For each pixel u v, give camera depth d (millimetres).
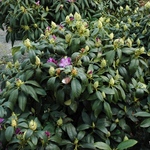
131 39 2385
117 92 1795
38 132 1613
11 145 1698
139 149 2148
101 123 1830
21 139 1616
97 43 2051
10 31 3311
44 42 2014
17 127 1649
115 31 2670
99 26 2176
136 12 3023
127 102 1977
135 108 1984
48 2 3307
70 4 3131
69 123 1812
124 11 3213
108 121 1871
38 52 1920
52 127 1765
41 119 1899
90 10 3316
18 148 1643
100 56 1914
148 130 1852
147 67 2051
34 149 1639
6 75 2305
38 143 1663
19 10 3066
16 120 1693
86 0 3205
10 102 1740
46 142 1626
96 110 1761
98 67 1896
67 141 1748
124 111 1947
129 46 1993
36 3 3174
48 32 2184
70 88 1721
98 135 1814
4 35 5738
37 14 3148
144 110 1979
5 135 1611
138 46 2262
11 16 3168
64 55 2002
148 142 2100
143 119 1985
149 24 2471
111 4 3486
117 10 3418
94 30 2148
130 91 1977
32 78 1859
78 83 1696
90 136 1808
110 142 1910
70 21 2314
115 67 1933
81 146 1734
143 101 2016
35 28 3123
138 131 2129
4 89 2018
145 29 2477
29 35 3098
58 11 3117
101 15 3191
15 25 3174
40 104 1887
